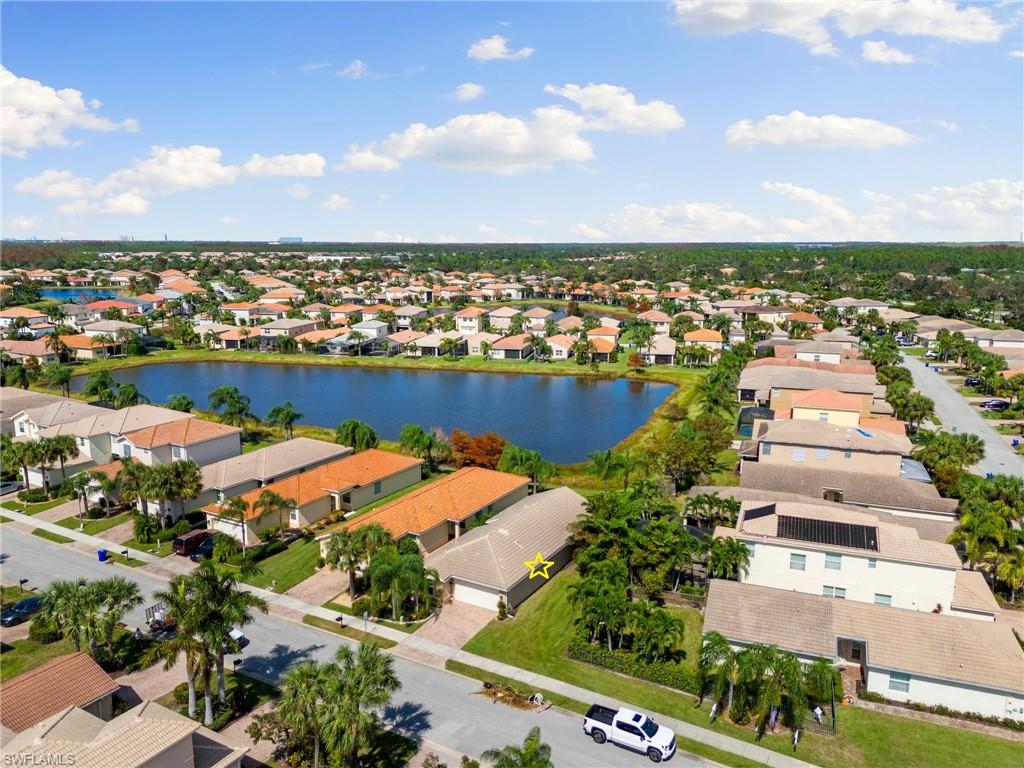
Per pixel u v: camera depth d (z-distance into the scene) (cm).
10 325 19662
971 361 14600
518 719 4084
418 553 5747
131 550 6488
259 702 4225
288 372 16900
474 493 6825
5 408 9981
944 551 5031
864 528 5312
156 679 4497
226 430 8619
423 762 3678
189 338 19575
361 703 3497
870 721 4084
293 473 7894
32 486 8306
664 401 13438
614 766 3694
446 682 4438
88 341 17838
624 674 4550
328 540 5909
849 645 4541
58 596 4403
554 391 14562
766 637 4425
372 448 9012
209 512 6606
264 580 5844
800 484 7038
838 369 12069
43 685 3875
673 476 8019
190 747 3166
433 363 17475
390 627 5100
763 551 5375
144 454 7988
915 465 7812
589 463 8844
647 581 5294
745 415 10550
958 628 4372
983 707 4103
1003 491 6350
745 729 4006
